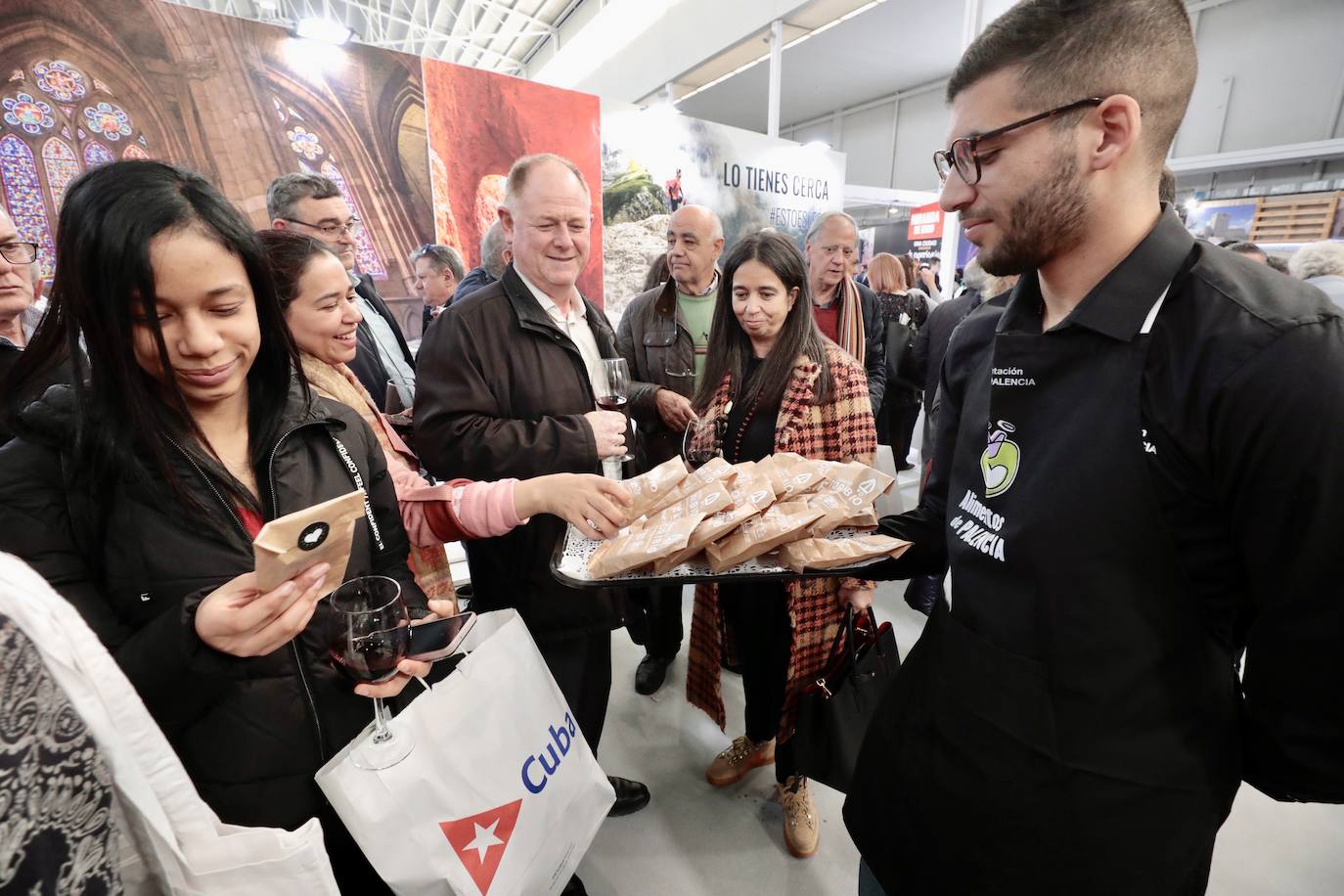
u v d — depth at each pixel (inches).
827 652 58.5
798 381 57.0
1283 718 22.5
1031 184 23.3
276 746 28.8
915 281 185.8
